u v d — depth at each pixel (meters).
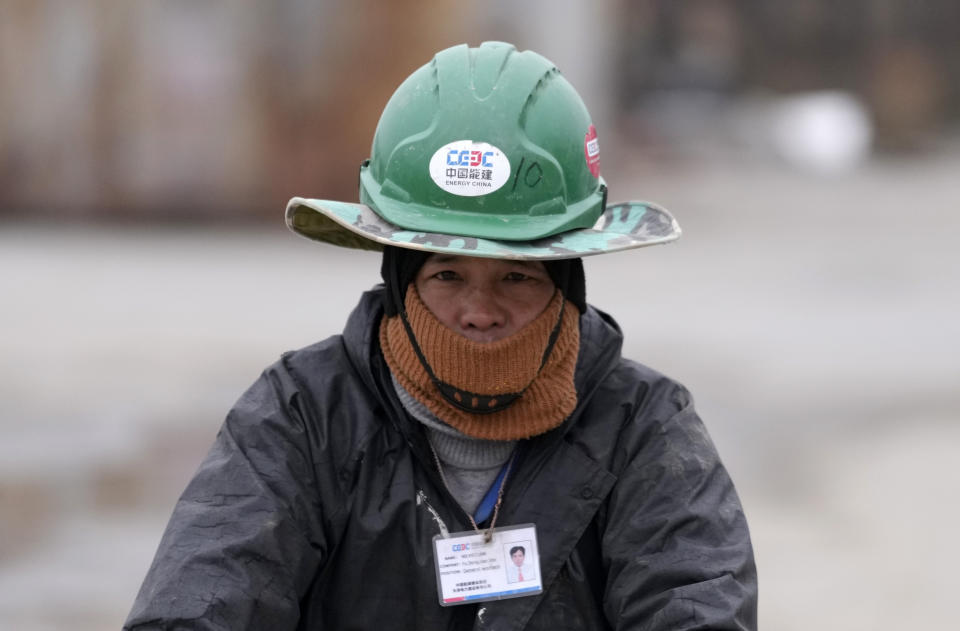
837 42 109.12
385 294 7.05
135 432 22.55
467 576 6.88
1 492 19.36
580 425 7.12
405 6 45.53
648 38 97.38
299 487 6.88
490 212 6.75
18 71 45.34
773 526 19.52
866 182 77.56
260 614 6.59
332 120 45.88
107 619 15.77
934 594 17.17
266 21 45.41
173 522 6.74
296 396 7.04
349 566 6.90
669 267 43.34
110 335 29.66
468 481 7.07
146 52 45.41
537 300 6.86
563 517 6.96
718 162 81.12
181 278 37.16
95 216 46.00
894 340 32.22
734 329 32.91
